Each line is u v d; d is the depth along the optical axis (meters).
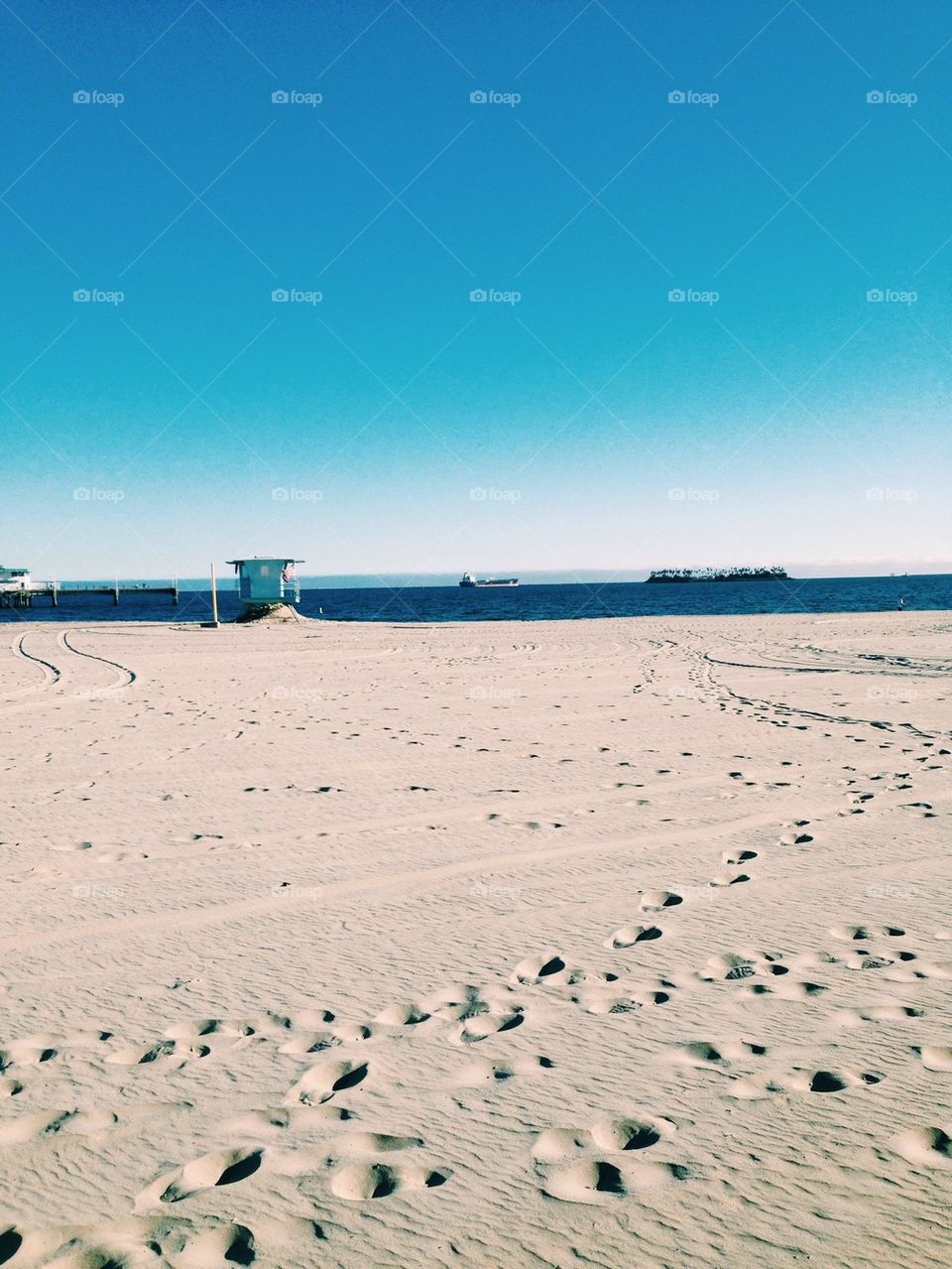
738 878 4.96
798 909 4.43
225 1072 2.93
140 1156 2.45
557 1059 2.96
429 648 26.47
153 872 5.27
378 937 4.20
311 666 20.72
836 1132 2.45
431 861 5.43
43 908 4.65
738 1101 2.63
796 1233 2.04
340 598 138.25
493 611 71.12
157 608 95.56
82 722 11.81
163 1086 2.84
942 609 51.19
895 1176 2.24
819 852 5.41
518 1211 2.16
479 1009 3.38
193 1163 2.41
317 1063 2.98
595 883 4.95
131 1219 2.17
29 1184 2.33
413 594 162.62
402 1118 2.61
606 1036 3.12
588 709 12.38
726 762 8.34
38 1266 2.01
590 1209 2.16
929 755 8.38
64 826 6.35
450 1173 2.33
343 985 3.65
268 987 3.64
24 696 15.33
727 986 3.53
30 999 3.56
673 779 7.65
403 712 12.34
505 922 4.37
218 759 8.92
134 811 6.80
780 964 3.74
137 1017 3.38
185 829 6.24
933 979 3.51
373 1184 2.29
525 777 7.86
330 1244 2.06
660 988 3.53
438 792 7.32
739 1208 2.14
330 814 6.65
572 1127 2.53
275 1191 2.27
